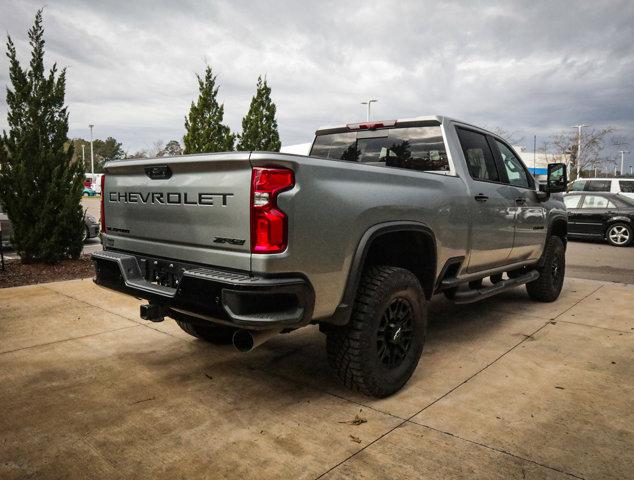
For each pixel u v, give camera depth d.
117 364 3.66
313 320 2.67
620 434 2.64
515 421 2.78
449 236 3.62
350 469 2.30
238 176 2.49
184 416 2.83
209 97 10.31
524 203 4.81
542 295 5.72
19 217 7.76
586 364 3.72
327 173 2.65
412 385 3.30
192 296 2.59
